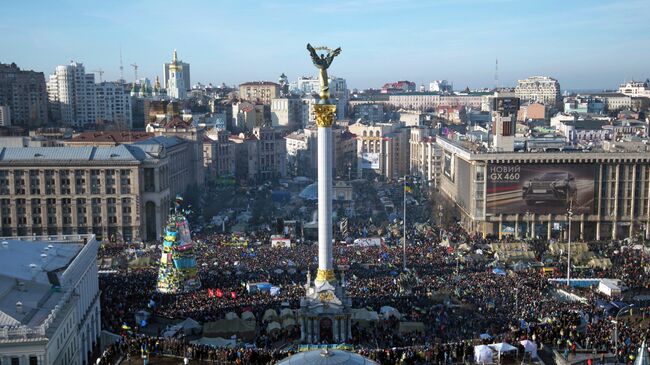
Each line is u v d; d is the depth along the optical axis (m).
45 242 133.25
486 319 126.38
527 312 129.38
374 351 107.00
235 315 124.62
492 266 175.00
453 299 140.62
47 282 108.31
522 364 104.25
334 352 91.12
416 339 118.00
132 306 137.88
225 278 160.25
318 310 125.94
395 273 165.12
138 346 111.62
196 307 136.38
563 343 112.50
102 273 167.12
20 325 91.31
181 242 152.25
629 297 145.00
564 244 195.00
